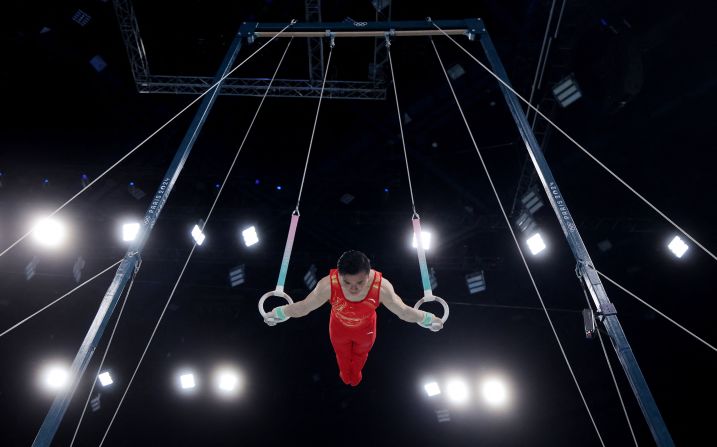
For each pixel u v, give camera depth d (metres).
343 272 4.25
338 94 12.91
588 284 4.82
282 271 4.85
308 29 7.55
